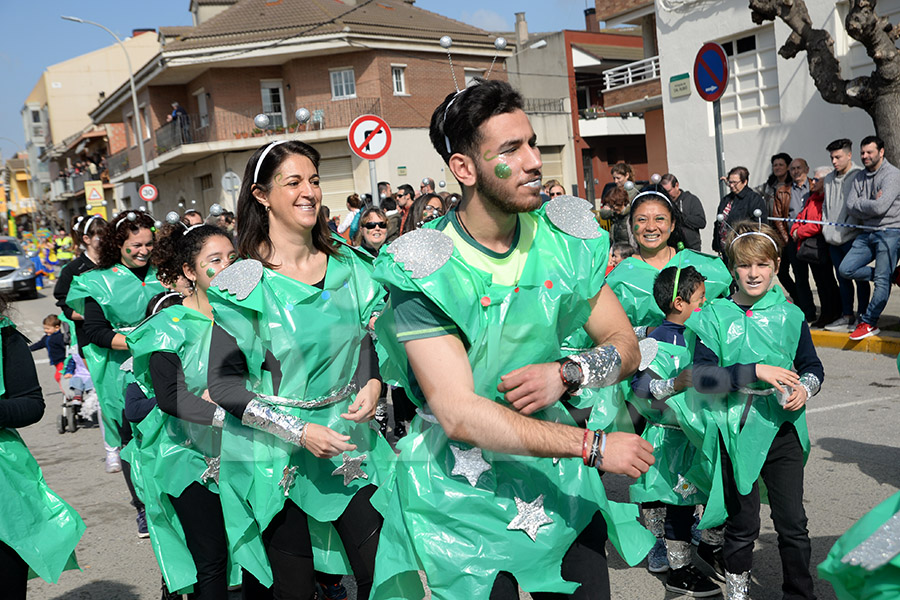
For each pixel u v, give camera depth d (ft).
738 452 10.41
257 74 91.71
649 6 64.54
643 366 10.36
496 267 7.01
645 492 11.94
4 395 9.74
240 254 9.80
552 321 6.97
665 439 11.72
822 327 29.76
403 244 6.83
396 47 87.81
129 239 16.85
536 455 6.70
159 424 10.82
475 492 7.06
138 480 12.29
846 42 40.81
